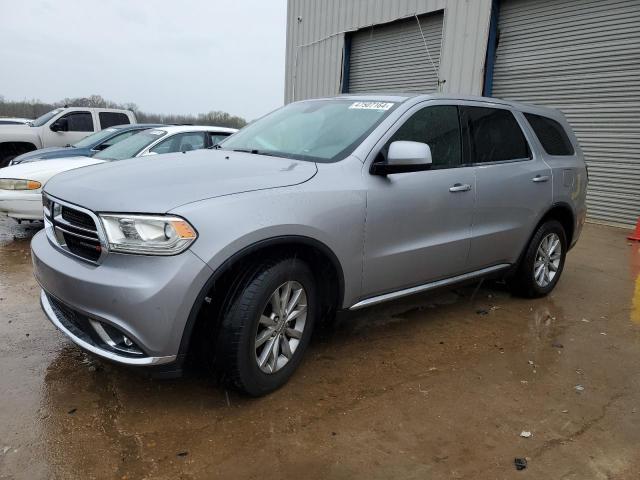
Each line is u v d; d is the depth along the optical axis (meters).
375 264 3.28
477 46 10.75
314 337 3.76
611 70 8.88
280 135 3.78
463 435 2.65
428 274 3.71
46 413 2.67
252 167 3.06
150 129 7.86
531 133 4.62
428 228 3.58
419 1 11.98
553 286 4.99
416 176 3.49
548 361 3.55
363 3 13.55
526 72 10.22
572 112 9.55
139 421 2.64
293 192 2.84
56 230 2.86
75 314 2.62
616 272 6.02
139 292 2.38
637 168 8.72
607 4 8.82
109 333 2.54
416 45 12.42
